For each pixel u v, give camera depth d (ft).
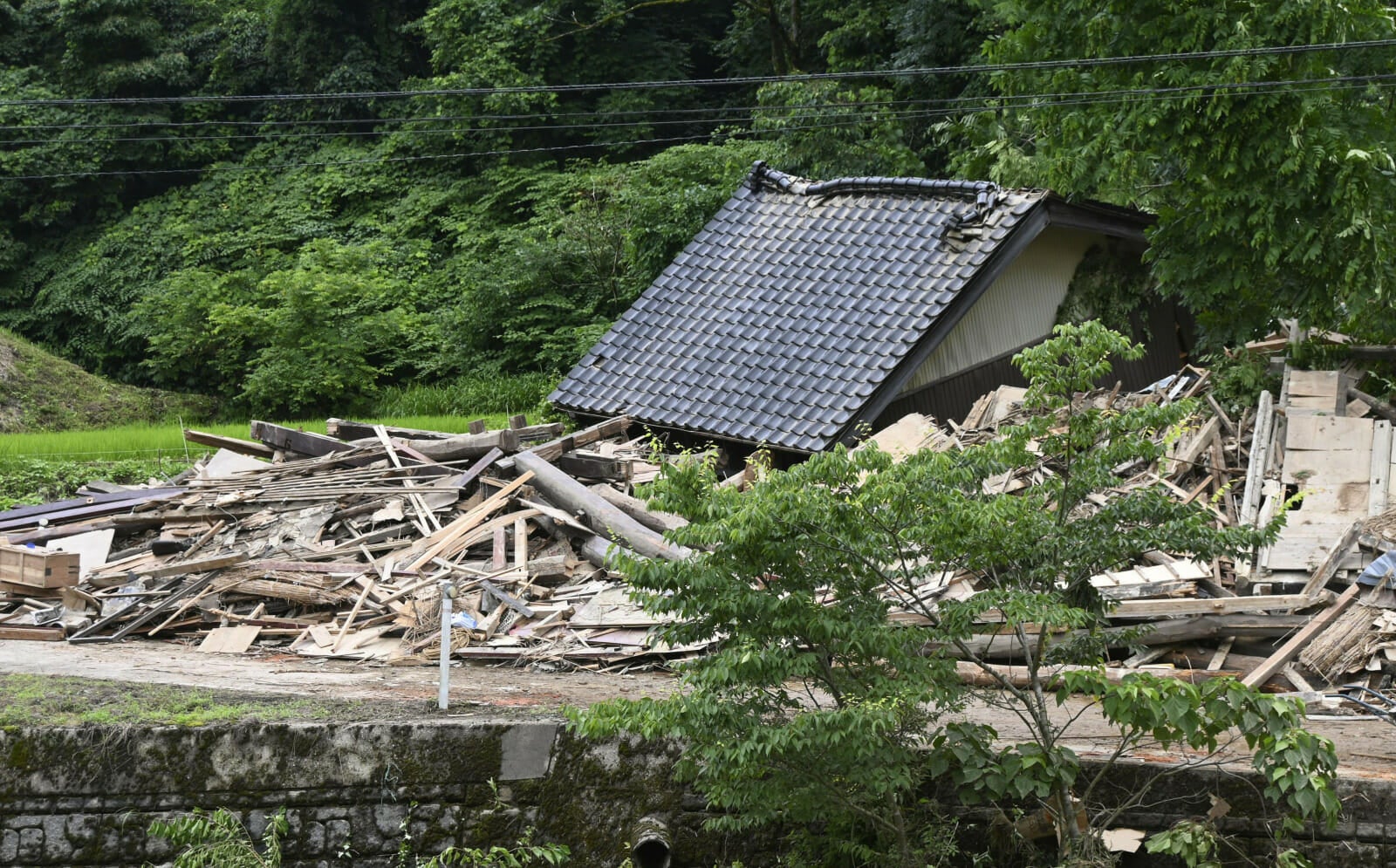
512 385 85.35
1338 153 41.11
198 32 125.59
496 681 29.14
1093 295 61.21
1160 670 29.78
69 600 35.42
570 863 24.13
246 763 24.00
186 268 107.34
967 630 21.57
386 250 102.99
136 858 23.75
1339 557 32.04
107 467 62.18
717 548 21.99
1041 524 22.04
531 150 106.42
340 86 117.29
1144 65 45.98
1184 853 21.58
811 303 55.11
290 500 39.78
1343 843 22.63
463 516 38.09
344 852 23.98
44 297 112.37
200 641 33.99
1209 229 43.91
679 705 21.15
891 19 89.35
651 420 52.29
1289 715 20.45
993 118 67.31
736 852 24.11
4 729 23.76
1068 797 21.89
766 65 108.68
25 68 120.67
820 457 21.47
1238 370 41.04
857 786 22.44
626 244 83.56
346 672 30.07
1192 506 22.16
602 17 106.83
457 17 109.91
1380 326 42.34
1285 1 41.47
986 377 56.44
